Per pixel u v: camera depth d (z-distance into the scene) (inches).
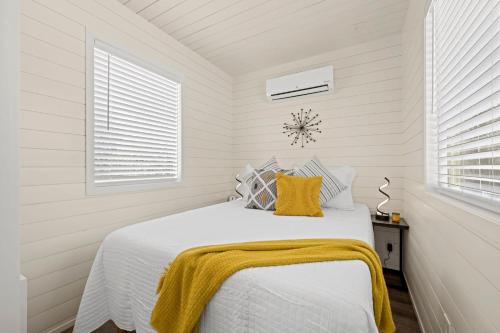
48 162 61.3
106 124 76.6
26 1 57.6
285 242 46.6
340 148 108.9
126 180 82.6
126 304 49.1
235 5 82.5
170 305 39.7
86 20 70.2
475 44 36.3
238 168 138.0
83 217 69.0
